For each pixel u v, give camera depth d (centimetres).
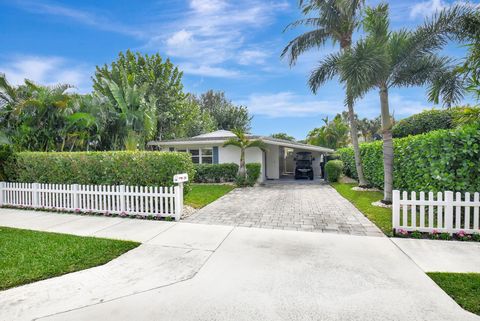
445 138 509
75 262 362
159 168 677
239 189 1184
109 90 1555
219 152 1550
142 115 1501
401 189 764
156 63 2102
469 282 298
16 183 778
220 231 514
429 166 578
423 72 750
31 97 1103
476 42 577
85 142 1320
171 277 321
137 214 637
